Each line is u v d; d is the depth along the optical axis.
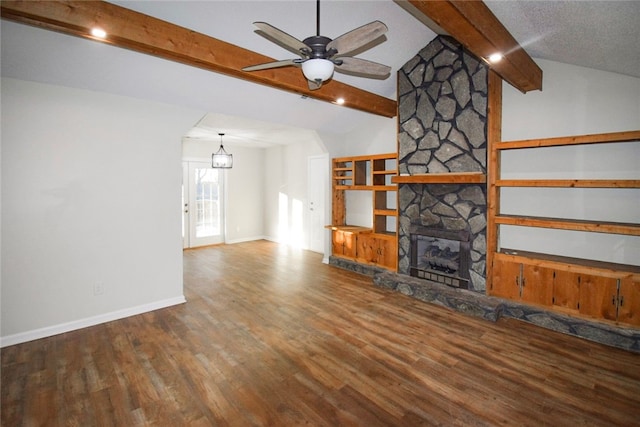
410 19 3.70
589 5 2.09
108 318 3.57
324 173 6.81
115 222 3.61
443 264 4.36
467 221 4.02
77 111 3.34
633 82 3.20
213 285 4.77
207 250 7.27
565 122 3.61
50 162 3.22
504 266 3.75
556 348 2.95
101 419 2.09
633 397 2.28
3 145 2.98
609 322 3.10
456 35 2.44
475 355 2.84
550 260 3.45
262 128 5.71
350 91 4.38
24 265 3.12
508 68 3.05
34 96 3.11
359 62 2.46
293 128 5.71
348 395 2.31
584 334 3.13
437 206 4.31
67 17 2.27
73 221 3.36
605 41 2.56
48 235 3.23
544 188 3.79
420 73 4.41
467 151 3.97
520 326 3.40
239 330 3.33
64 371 2.61
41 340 3.13
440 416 2.11
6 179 3.01
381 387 2.40
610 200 3.38
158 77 3.43
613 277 3.06
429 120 4.34
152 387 2.41
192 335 3.23
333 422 2.05
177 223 4.05
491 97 3.79
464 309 3.73
